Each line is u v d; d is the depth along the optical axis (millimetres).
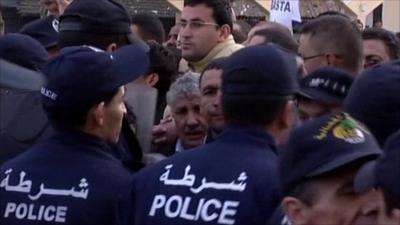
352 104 3814
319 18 5352
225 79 3793
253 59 3742
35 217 3963
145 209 3756
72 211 3922
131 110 4723
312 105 4445
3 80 4590
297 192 3076
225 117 3818
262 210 3559
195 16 6137
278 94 3727
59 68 4012
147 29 7840
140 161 4383
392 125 3740
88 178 3959
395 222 2666
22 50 4883
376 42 6262
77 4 4895
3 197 4043
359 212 2988
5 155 4512
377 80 3775
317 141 3062
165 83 6215
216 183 3650
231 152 3707
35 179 4004
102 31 4824
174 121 5328
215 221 3594
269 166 3633
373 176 2795
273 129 3770
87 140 4047
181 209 3670
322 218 3021
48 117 4113
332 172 3018
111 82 4035
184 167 3746
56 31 5715
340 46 5176
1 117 4535
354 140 3055
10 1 18250
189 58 6227
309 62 5242
